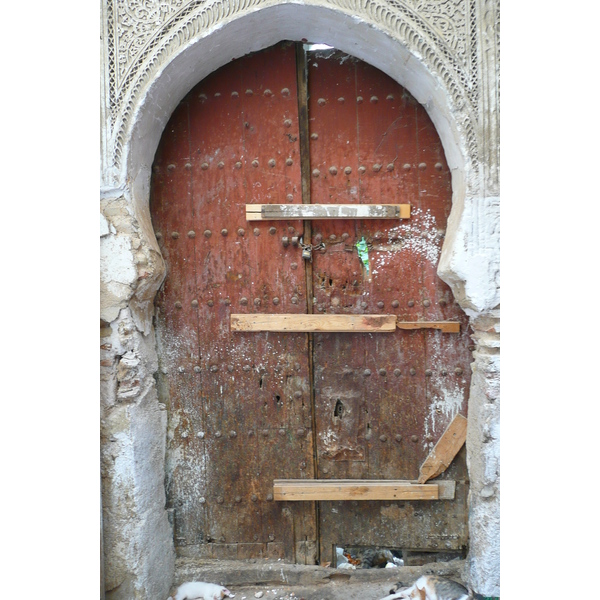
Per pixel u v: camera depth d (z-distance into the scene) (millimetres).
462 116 2441
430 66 2434
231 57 2738
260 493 2902
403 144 2797
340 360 2863
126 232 2510
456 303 2801
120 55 2467
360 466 2881
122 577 2525
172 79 2561
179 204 2834
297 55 2770
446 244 2619
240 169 2818
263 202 2814
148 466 2664
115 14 2459
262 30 2584
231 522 2918
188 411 2895
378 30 2418
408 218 2799
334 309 2852
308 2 2396
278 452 2891
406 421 2846
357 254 2838
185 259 2854
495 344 2479
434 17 2432
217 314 2865
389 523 2889
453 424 2805
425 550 2896
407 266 2820
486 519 2545
